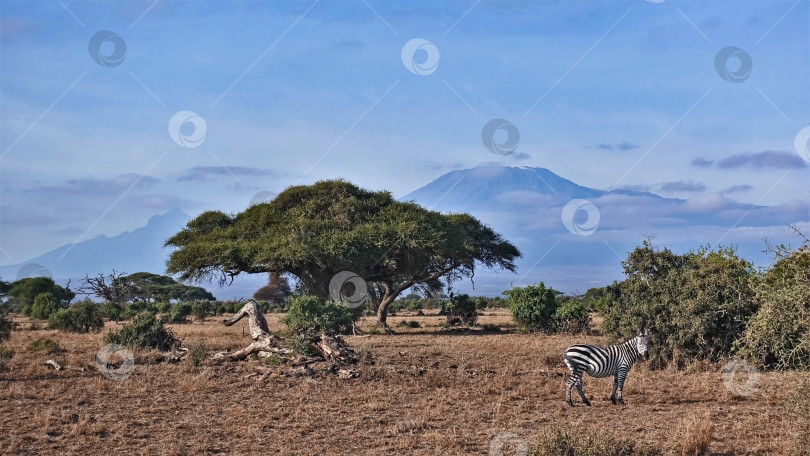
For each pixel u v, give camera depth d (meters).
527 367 23.08
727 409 15.86
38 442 12.92
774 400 16.45
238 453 12.23
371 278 50.69
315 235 47.72
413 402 16.84
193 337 35.56
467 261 52.56
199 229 54.88
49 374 21.09
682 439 12.51
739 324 22.06
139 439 13.20
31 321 54.09
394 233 47.34
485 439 13.21
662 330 22.97
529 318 43.00
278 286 91.69
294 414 15.28
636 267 27.36
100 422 14.42
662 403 16.88
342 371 20.59
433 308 104.06
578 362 16.69
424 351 28.72
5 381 19.61
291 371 20.94
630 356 16.91
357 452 12.41
